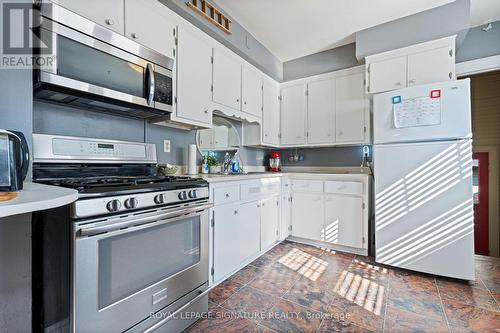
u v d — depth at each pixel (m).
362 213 2.41
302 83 3.06
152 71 1.48
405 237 2.06
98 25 1.25
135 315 1.12
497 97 3.48
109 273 1.02
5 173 0.69
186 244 1.40
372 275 2.02
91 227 0.94
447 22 2.06
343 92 2.78
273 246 2.68
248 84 2.58
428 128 1.98
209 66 2.02
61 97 1.27
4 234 0.89
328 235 2.61
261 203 2.34
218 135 2.62
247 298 1.66
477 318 1.43
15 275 0.91
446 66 2.10
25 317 0.94
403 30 2.24
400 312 1.50
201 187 1.49
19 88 0.95
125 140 1.71
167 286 1.27
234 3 2.02
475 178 3.65
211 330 1.34
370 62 2.45
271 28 2.41
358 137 2.68
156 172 1.80
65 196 0.65
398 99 2.10
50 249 0.99
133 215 1.10
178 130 2.13
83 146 1.42
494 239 3.50
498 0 2.00
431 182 1.97
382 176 2.17
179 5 1.66
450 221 1.89
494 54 2.30
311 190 2.72
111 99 1.33
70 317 0.91
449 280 1.93
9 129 0.92
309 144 3.00
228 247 1.88
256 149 3.28
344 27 2.40
